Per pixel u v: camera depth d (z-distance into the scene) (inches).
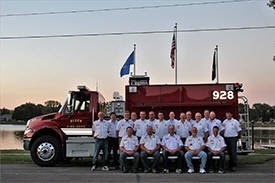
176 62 677.9
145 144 370.6
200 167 369.7
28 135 421.4
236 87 412.2
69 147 417.1
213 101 415.2
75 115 429.4
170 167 406.0
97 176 342.0
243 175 346.9
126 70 635.5
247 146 409.1
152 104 421.1
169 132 377.1
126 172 368.2
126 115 396.5
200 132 386.3
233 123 386.6
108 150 407.5
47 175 348.2
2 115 6186.0
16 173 361.4
